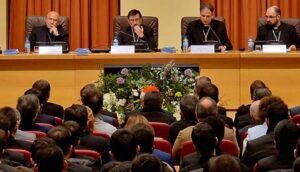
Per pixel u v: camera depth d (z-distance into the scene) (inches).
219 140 206.8
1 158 189.2
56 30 422.9
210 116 212.7
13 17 495.5
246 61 379.2
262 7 495.8
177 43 496.1
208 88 280.2
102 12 499.2
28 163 198.4
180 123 245.1
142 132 194.9
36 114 247.1
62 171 160.1
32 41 423.8
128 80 325.7
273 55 377.1
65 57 375.9
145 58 374.9
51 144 164.1
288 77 379.9
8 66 378.3
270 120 219.5
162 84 327.3
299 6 495.8
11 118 214.8
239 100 381.1
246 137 238.5
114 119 275.3
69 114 226.5
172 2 494.6
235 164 144.6
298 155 171.6
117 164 149.2
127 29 421.7
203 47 378.0
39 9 495.5
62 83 378.9
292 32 422.9
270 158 187.9
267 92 274.1
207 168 151.5
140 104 318.0
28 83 379.2
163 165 163.0
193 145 207.6
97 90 258.8
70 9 497.0
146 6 494.3
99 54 374.9
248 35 497.4
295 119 261.0
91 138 221.8
